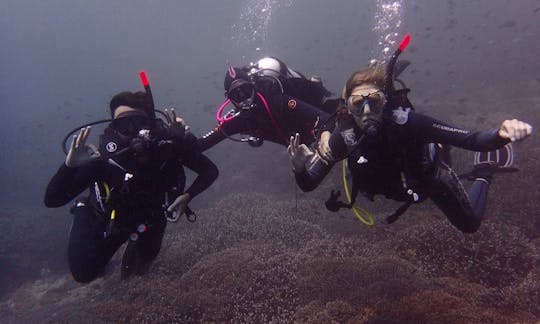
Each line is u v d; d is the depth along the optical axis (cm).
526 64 2264
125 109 296
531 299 421
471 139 246
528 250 520
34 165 2288
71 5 8338
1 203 1819
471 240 538
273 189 1191
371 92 259
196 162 334
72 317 554
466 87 2197
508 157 407
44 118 4150
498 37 3403
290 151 253
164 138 292
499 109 1543
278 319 456
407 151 272
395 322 383
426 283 458
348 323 409
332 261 530
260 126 405
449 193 324
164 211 320
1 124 4312
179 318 491
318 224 731
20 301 998
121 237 321
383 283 453
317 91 443
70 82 7288
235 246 677
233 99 399
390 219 311
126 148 278
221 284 534
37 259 1158
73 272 315
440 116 1447
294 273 536
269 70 418
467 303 412
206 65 5569
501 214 659
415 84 2555
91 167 286
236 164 1589
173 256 692
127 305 541
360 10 5319
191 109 3350
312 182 287
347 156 281
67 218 1352
